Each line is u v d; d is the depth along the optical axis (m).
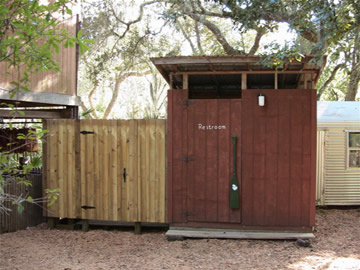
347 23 6.77
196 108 6.84
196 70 6.84
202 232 6.76
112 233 7.33
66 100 8.96
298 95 6.62
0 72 7.10
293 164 6.65
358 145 9.87
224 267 5.30
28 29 4.34
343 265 5.31
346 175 9.80
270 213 6.70
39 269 5.20
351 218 8.63
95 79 17.06
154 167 7.11
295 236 6.45
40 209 8.06
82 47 4.54
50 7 4.44
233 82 8.30
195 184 6.86
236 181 6.71
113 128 7.27
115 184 7.25
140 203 7.16
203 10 13.42
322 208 9.95
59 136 7.48
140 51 16.95
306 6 7.33
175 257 5.79
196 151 6.85
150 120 7.11
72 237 7.04
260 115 6.69
